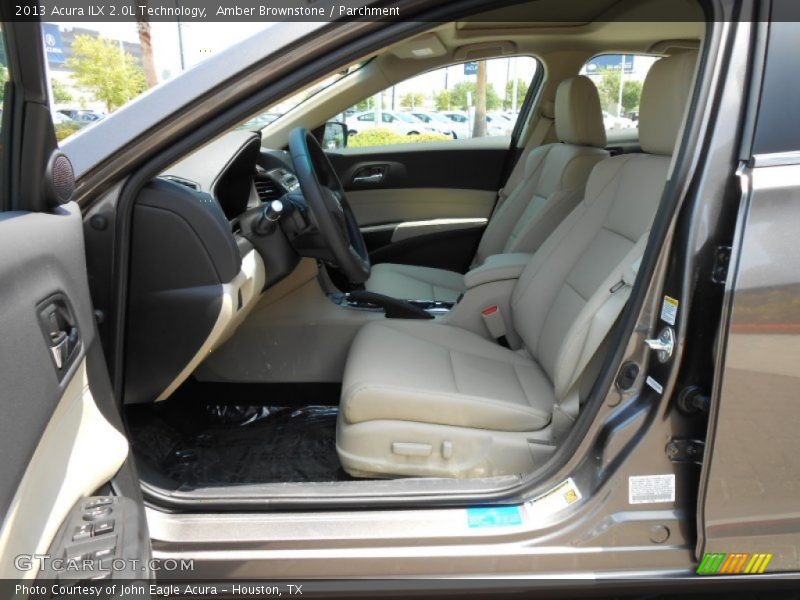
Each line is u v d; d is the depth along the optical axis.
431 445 1.51
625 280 1.34
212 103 1.17
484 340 2.11
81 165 1.17
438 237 3.30
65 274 0.97
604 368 1.24
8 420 0.75
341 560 1.23
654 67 1.60
